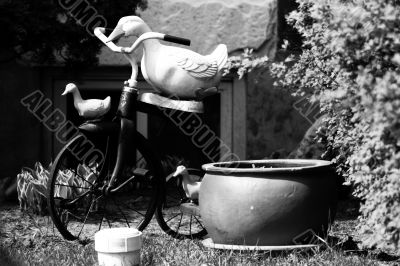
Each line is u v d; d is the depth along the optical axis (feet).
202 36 31.50
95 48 26.86
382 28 13.34
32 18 24.71
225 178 17.78
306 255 17.75
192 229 22.22
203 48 31.53
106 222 23.11
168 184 30.40
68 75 31.99
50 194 19.27
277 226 17.48
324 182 17.94
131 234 16.62
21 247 19.07
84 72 31.27
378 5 13.46
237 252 17.83
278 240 17.69
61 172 24.39
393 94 12.91
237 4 31.40
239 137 31.99
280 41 31.40
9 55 30.63
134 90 19.94
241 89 31.91
